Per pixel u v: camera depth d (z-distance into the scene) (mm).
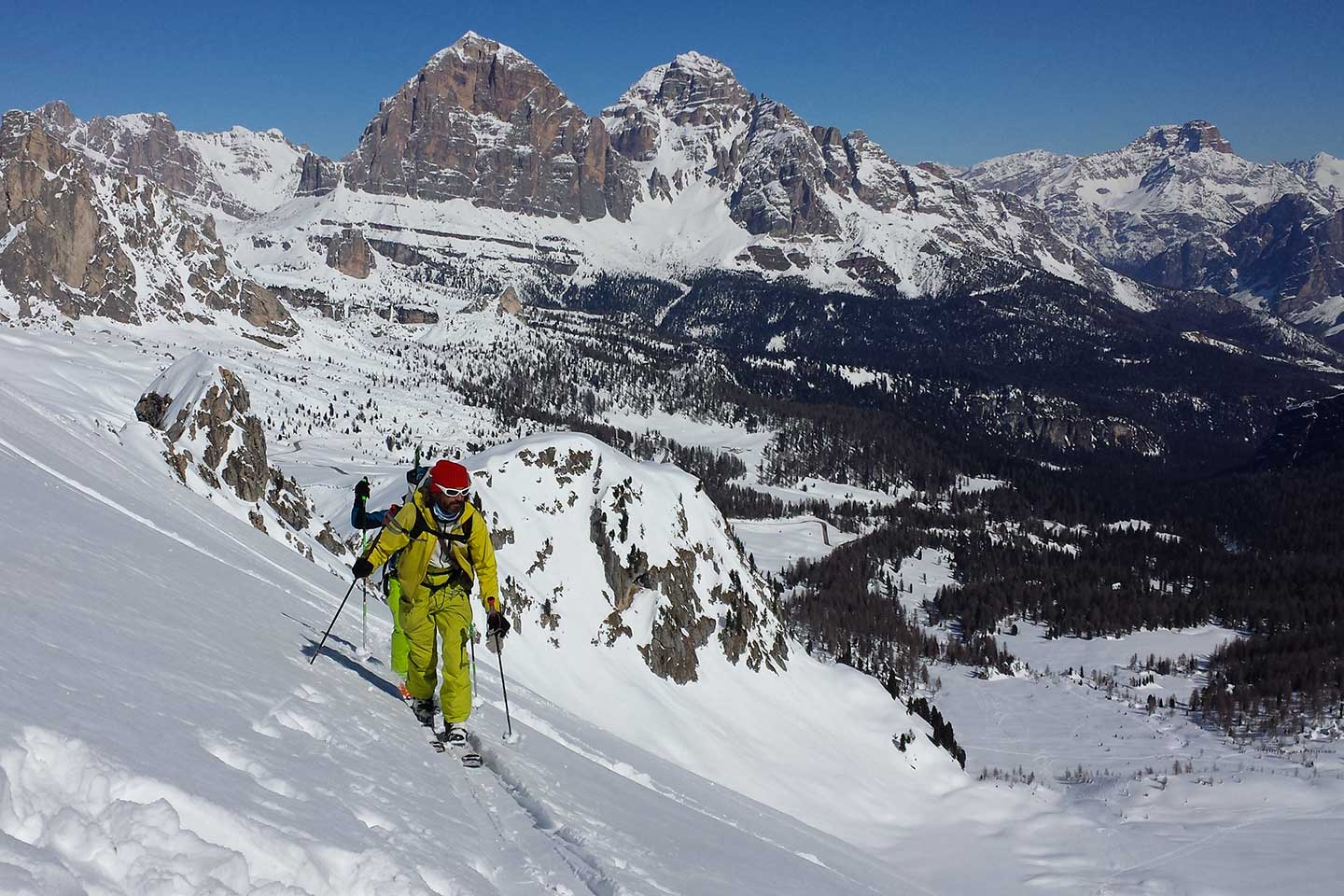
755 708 85375
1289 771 153625
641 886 7160
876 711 95875
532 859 7316
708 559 92812
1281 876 101812
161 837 4348
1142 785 145500
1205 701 195250
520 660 73000
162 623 9531
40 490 16281
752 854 12250
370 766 7926
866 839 74688
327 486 107625
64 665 6316
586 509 87812
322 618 17812
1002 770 155625
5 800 4047
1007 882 74188
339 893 4992
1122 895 79000
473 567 11750
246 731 6992
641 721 74250
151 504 25750
